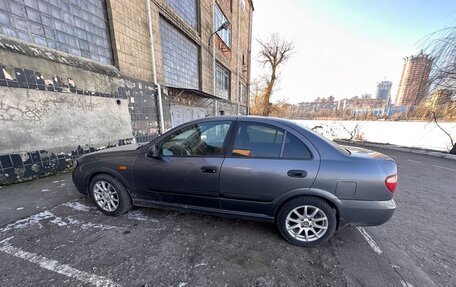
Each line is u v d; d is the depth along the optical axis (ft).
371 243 7.84
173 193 8.53
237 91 61.26
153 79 23.68
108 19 18.81
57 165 14.65
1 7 12.18
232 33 54.39
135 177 8.77
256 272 6.21
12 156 12.36
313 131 7.88
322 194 7.06
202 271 6.17
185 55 31.94
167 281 5.76
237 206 7.97
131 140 20.84
